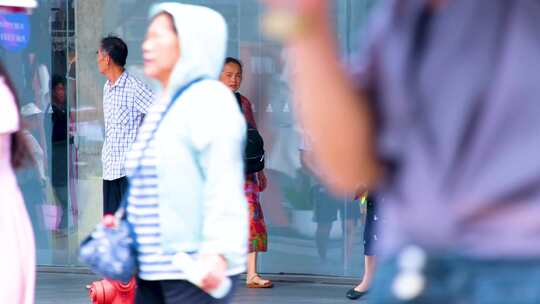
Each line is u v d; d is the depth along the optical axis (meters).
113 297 14.21
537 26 3.70
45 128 21.80
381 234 3.90
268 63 20.36
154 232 9.29
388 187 3.85
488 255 3.64
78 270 21.78
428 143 3.75
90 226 21.78
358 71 3.86
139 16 21.09
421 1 3.79
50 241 21.98
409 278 3.71
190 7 9.52
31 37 21.69
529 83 3.67
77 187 21.80
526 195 3.65
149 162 9.30
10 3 14.70
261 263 20.64
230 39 20.52
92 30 21.44
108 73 19.55
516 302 3.60
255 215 19.44
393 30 3.82
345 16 19.64
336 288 19.78
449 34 3.75
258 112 20.44
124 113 19.50
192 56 9.30
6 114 11.53
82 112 21.66
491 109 3.70
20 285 11.71
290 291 19.50
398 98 3.78
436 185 3.72
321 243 20.31
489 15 3.73
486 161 3.69
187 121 9.16
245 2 20.42
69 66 21.62
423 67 3.77
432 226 3.70
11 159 11.87
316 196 20.25
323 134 3.78
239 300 18.77
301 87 3.75
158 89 10.34
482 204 3.66
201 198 9.20
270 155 20.42
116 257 9.35
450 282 3.67
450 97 3.73
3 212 11.68
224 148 9.05
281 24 3.65
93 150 21.67
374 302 3.82
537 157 3.65
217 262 8.98
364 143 3.81
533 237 3.62
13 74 21.77
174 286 9.26
